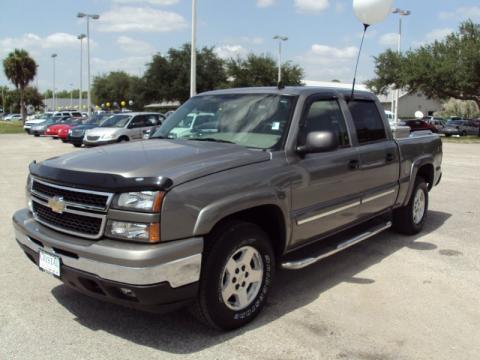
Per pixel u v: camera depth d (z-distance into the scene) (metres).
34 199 4.09
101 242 3.48
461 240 6.70
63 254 3.68
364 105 5.70
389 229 7.16
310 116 4.75
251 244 3.98
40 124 36.31
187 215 3.49
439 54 39.38
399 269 5.50
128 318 4.18
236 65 54.28
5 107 133.75
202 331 3.95
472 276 5.30
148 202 3.38
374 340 3.85
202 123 4.96
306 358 3.56
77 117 38.88
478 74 36.09
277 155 4.28
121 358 3.54
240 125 4.71
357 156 5.18
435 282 5.11
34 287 4.84
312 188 4.55
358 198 5.26
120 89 84.50
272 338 3.85
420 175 7.16
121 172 3.56
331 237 5.73
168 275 3.39
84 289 3.69
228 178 3.78
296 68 55.44
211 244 3.71
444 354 3.66
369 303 4.55
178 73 52.75
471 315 4.33
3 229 7.07
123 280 3.35
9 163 16.06
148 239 3.38
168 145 4.45
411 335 3.94
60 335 3.88
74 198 3.67
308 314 4.29
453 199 9.74
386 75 41.78
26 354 3.59
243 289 3.99
